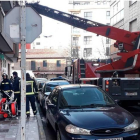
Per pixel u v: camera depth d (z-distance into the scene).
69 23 13.96
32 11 4.76
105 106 6.51
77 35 62.59
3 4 14.34
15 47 28.61
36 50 60.75
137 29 20.25
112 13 27.89
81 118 5.47
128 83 10.50
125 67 12.13
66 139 5.26
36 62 58.97
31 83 9.86
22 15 4.70
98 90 7.18
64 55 58.69
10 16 4.74
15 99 10.09
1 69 24.28
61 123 5.64
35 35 4.78
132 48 12.58
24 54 4.71
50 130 8.18
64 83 13.20
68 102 6.57
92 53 61.47
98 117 5.52
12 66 54.53
